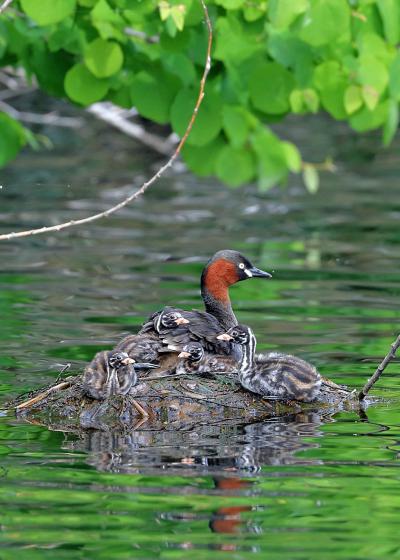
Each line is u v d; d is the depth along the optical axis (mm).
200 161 16172
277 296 16797
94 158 31125
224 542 7977
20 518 8383
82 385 11406
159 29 14453
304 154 31891
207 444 10164
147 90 15375
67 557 7750
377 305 16109
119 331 14570
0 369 12688
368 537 8070
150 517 8414
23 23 15289
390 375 12562
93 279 17812
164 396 11195
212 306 13359
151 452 9930
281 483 9109
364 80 14758
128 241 21000
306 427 10727
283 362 11438
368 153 32375
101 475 9281
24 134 16984
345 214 23844
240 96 15430
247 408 11219
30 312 15594
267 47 14922
